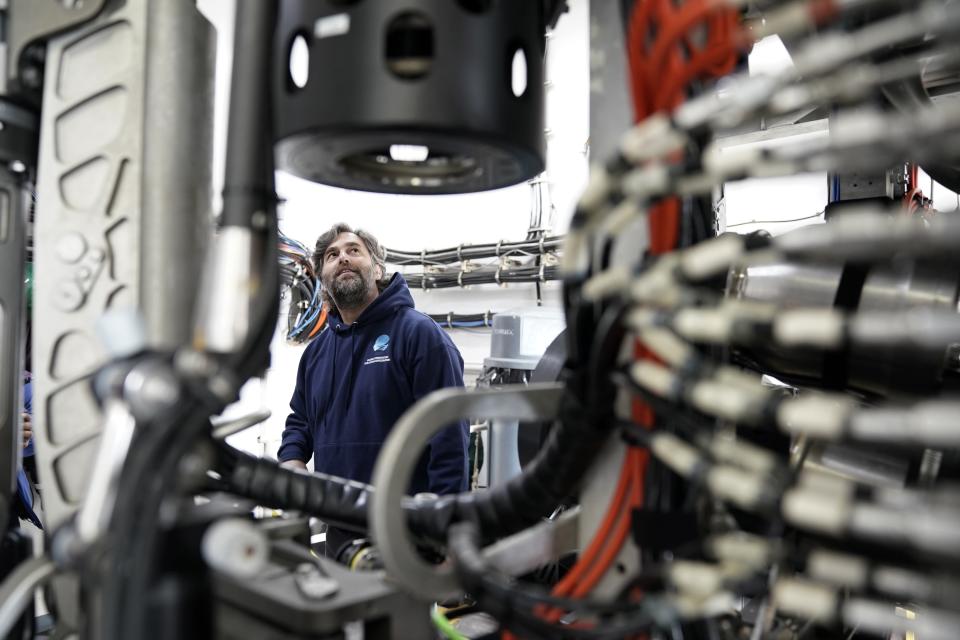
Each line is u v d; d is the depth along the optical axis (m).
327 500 0.52
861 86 0.26
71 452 0.51
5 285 0.54
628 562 0.45
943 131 0.21
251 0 0.43
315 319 2.92
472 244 3.37
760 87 0.27
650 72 0.38
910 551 0.28
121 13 0.51
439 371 1.72
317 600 0.41
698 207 0.46
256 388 2.91
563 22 3.17
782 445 0.56
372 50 0.40
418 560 0.40
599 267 0.42
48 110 0.52
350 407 1.79
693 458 0.33
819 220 2.19
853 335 0.25
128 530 0.30
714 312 0.30
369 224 3.74
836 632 0.55
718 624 0.42
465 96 0.41
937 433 0.22
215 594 0.39
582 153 3.14
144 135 0.50
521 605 0.36
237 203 0.43
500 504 0.48
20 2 0.51
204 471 0.48
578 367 0.40
